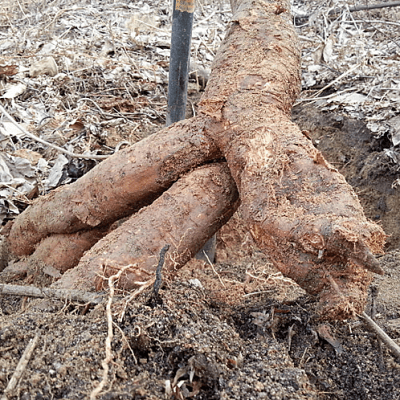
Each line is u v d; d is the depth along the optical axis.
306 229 1.81
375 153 3.82
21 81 4.80
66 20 6.34
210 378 1.71
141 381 1.66
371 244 1.77
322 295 1.93
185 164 2.46
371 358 2.04
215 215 2.37
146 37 5.76
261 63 2.56
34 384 1.59
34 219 2.96
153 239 2.28
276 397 1.67
